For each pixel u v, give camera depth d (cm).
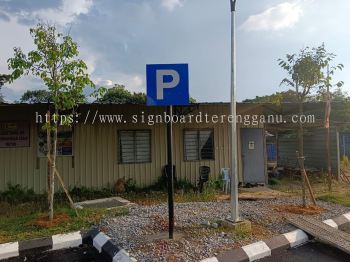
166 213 714
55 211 748
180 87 530
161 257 473
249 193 1061
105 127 1168
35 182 1095
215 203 838
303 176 772
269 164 1617
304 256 526
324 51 711
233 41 600
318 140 1534
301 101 754
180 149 1224
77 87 654
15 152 1088
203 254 487
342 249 527
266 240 554
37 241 556
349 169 1697
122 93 2367
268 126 1441
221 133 1270
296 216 691
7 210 845
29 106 1066
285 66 741
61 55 638
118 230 593
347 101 1277
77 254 534
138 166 1193
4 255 518
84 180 1139
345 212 750
